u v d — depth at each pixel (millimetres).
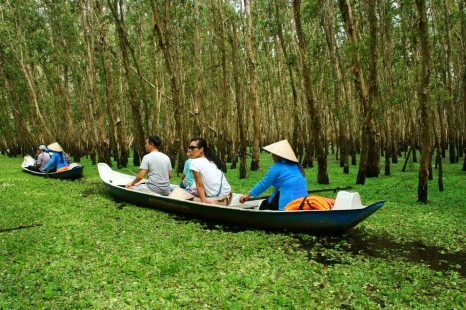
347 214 7297
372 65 13078
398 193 11633
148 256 6316
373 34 12898
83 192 13008
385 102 15961
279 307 4703
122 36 19141
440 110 15117
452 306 4738
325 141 26812
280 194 8422
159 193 10914
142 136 20219
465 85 16219
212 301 4883
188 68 26828
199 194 9328
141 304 4781
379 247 7148
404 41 18391
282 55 27203
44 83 35906
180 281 5480
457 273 5820
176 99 16781
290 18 23922
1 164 24703
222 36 21531
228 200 9609
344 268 6062
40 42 27094
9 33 26375
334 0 21797
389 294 5086
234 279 5523
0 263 6078
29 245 7035
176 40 21359
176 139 17219
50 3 25406
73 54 28672
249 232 8047
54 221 8820
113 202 11195
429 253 6820
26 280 5418
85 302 4738
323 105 25547
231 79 31281
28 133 32125
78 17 27297
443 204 10109
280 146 8398
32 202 11023
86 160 28469
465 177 14445
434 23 15688
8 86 32312
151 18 23641
